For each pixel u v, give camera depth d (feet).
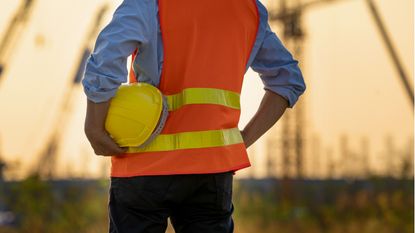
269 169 75.41
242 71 13.74
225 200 13.51
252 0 13.88
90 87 12.26
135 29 12.39
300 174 74.84
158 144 13.02
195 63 13.03
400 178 67.15
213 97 13.14
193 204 13.41
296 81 14.52
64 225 58.34
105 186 61.36
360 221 65.62
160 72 13.04
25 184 59.67
